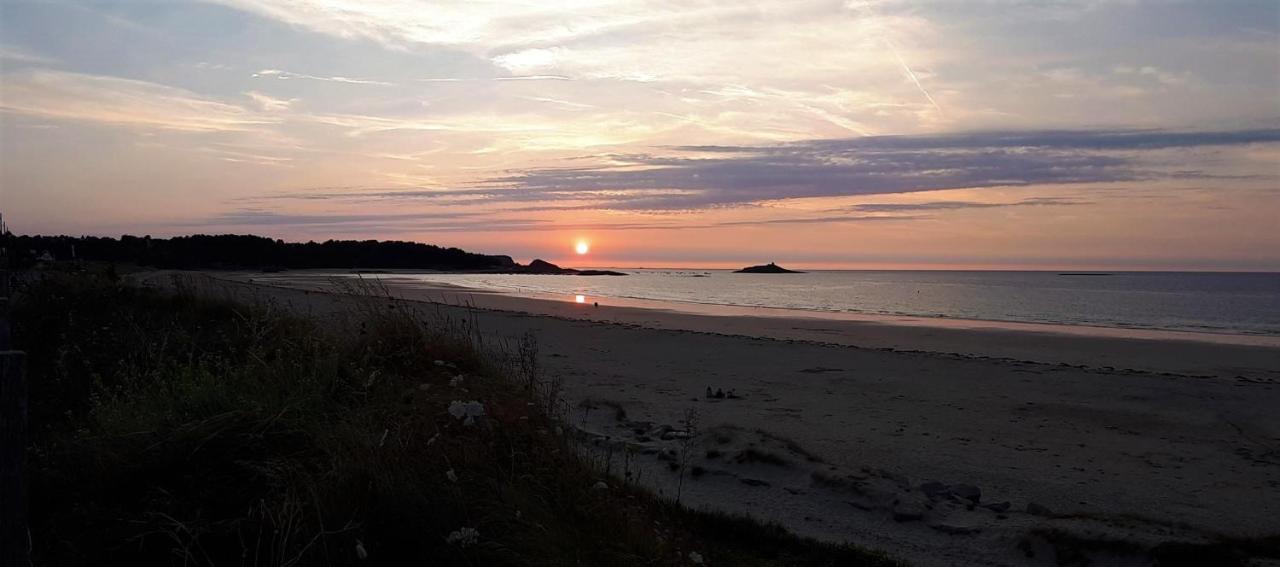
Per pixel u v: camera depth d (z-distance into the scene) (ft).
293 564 10.80
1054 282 346.54
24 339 24.57
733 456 22.07
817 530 17.51
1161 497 21.02
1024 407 34.47
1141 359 58.49
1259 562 15.60
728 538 16.40
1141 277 542.16
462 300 123.85
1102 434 29.07
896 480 20.98
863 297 177.37
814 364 48.60
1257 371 51.88
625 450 23.56
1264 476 23.38
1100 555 15.80
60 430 16.47
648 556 13.52
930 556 16.24
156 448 13.58
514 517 12.81
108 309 28.89
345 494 12.23
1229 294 208.74
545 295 161.27
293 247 360.89
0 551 7.77
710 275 554.46
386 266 438.81
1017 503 20.29
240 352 22.11
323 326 22.80
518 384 21.15
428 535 11.94
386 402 16.52
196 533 11.11
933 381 41.98
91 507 12.09
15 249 37.70
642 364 47.19
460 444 14.69
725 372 44.37
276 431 14.24
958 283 319.47
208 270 265.34
